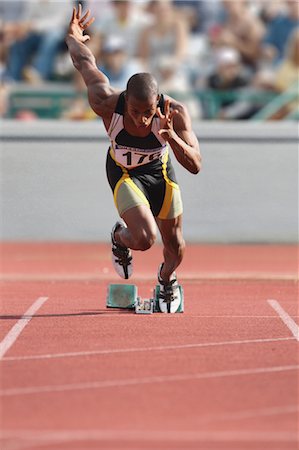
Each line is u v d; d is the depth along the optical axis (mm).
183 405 17469
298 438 15383
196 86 58688
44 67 60500
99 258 46469
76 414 16844
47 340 23781
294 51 57281
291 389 18719
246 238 54688
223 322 26719
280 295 33719
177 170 54406
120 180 25484
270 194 54719
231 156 54531
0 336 24359
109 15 61094
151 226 24938
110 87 25016
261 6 61875
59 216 54375
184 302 31344
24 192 54344
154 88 23594
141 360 21406
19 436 15469
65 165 54312
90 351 22391
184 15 62875
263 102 57188
